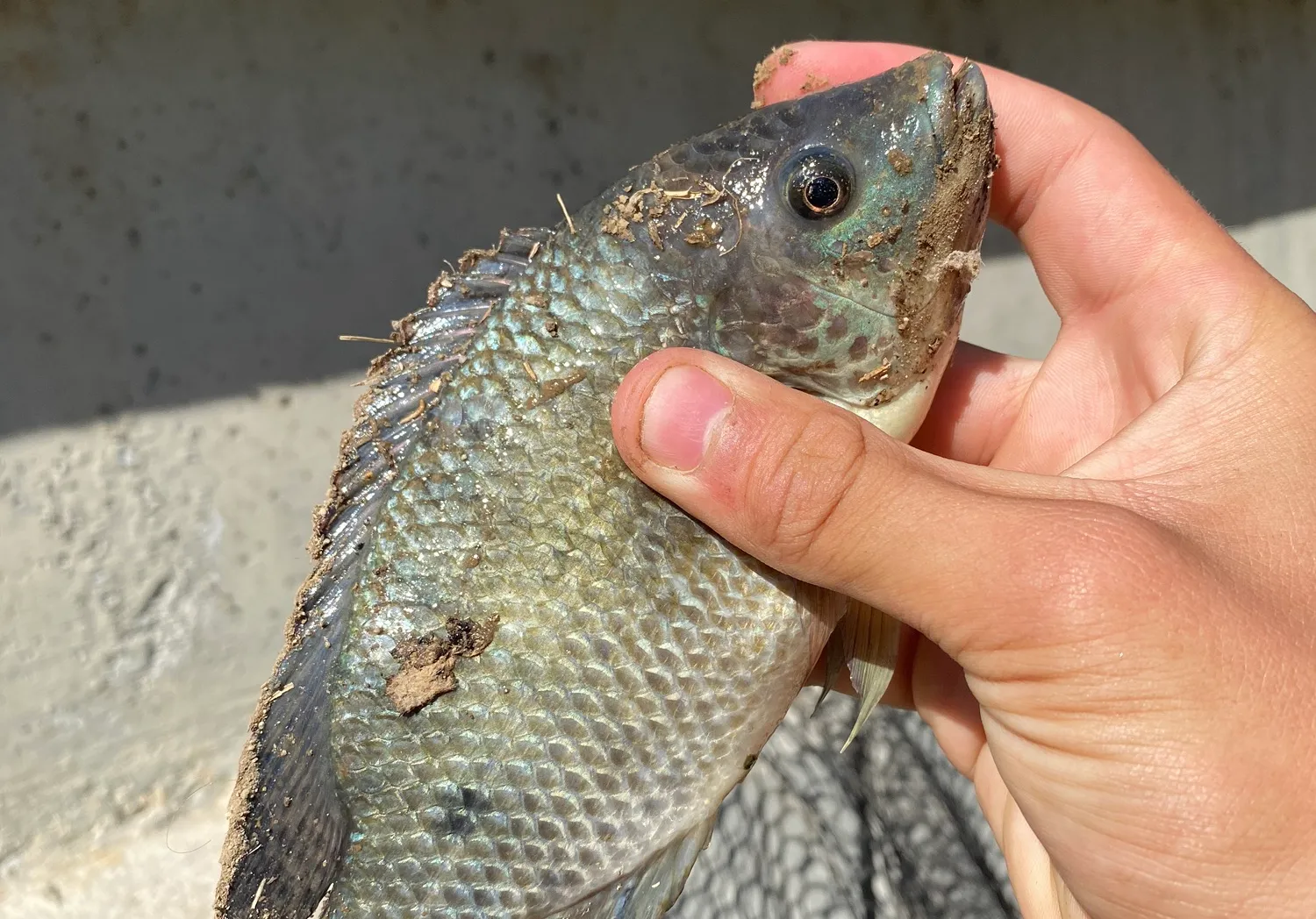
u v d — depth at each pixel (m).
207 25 0.25
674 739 0.16
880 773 0.27
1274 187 0.36
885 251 0.15
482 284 0.16
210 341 0.27
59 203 0.25
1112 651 0.13
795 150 0.15
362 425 0.16
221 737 0.31
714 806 0.16
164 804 0.30
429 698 0.15
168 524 0.28
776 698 0.16
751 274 0.16
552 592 0.15
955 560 0.13
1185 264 0.18
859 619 0.17
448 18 0.27
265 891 0.16
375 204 0.28
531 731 0.15
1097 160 0.19
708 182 0.16
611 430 0.15
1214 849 0.13
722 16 0.30
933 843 0.25
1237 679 0.12
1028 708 0.14
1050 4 0.32
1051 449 0.20
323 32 0.26
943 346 0.17
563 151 0.29
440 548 0.15
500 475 0.15
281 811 0.16
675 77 0.30
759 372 0.15
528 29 0.28
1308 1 0.35
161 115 0.25
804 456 0.14
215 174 0.26
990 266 0.35
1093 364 0.20
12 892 0.29
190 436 0.28
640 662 0.15
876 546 0.14
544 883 0.15
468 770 0.15
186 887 0.29
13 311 0.25
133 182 0.25
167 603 0.29
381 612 0.15
